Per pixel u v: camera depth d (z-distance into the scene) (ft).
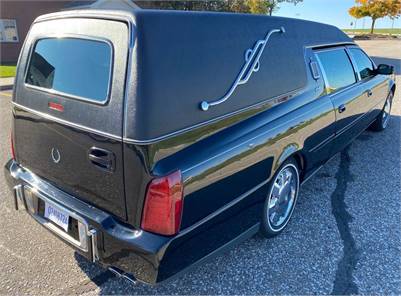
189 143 6.25
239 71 7.32
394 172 13.47
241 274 8.05
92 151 6.30
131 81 5.66
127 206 6.13
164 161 5.84
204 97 6.52
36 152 7.73
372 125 18.11
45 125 7.20
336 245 9.08
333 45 12.04
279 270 8.18
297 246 9.04
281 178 9.23
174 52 6.05
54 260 8.44
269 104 8.38
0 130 18.44
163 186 5.76
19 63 7.98
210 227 6.80
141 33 5.72
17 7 53.26
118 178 6.07
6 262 8.34
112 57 5.95
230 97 7.08
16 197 8.33
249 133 7.47
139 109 5.60
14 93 8.12
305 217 10.36
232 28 7.37
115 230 6.25
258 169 7.88
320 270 8.20
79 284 7.73
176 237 6.04
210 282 7.82
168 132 5.89
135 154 5.70
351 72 13.26
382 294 7.53
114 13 6.08
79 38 6.55
